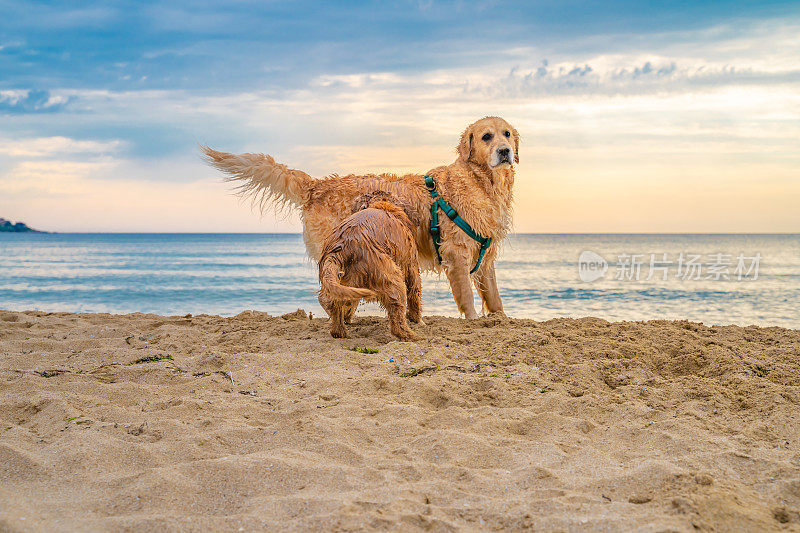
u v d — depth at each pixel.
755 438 3.63
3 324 7.68
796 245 81.94
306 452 3.31
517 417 3.96
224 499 2.79
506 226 7.64
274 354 5.73
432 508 2.63
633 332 6.47
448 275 7.40
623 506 2.64
